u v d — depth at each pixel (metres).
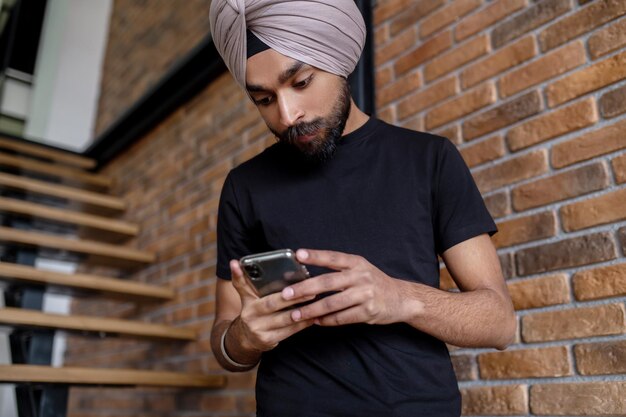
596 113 1.25
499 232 1.39
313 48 0.84
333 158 0.91
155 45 3.46
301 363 0.82
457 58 1.59
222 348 0.90
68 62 4.03
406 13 1.77
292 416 0.79
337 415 0.77
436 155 0.88
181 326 2.42
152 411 2.46
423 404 0.76
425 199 0.86
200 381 2.06
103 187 3.35
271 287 0.75
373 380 0.77
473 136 1.50
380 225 0.85
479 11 1.56
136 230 2.92
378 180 0.88
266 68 0.84
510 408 1.29
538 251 1.30
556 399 1.21
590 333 1.18
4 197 2.85
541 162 1.34
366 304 0.71
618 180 1.19
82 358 3.16
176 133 2.85
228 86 2.54
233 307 1.01
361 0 1.87
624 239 1.16
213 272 2.31
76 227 2.79
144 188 2.99
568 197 1.27
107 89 3.96
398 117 1.71
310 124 0.85
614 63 1.24
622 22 1.24
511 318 0.82
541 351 1.26
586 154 1.25
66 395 1.79
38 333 1.97
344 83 0.89
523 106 1.40
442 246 0.87
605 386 1.13
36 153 3.25
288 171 0.94
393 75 1.76
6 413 3.37
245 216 0.95
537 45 1.40
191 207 2.58
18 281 2.13
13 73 3.85
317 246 0.86
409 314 0.75
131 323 2.12
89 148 3.39
